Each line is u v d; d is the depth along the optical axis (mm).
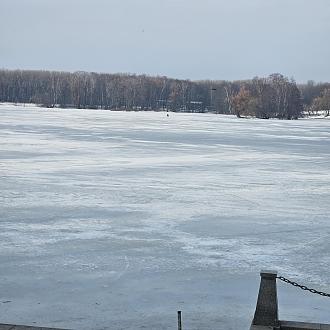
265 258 22328
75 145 69938
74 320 15570
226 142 83188
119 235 25516
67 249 22938
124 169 48594
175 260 21703
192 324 15484
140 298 17453
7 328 11875
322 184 42562
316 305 17203
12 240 24219
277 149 73625
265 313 12984
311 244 24672
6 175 43250
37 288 18172
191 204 33375
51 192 36281
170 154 62531
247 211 31656
